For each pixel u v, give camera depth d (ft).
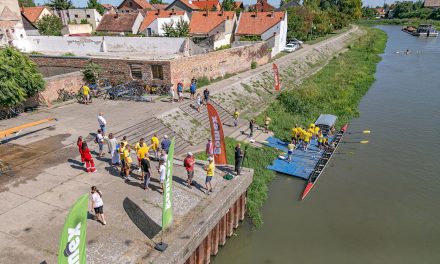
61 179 54.49
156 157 63.57
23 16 186.09
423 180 77.87
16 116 82.28
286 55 190.08
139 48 126.52
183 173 59.36
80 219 30.73
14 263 37.70
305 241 58.03
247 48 144.56
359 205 68.23
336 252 55.88
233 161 76.74
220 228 54.08
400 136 101.30
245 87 124.06
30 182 53.36
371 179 77.87
